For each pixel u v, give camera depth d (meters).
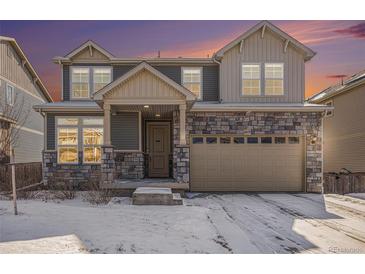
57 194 10.42
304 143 12.20
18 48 18.67
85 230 5.84
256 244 5.64
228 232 6.32
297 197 11.02
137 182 10.70
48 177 12.80
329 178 13.20
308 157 12.12
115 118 12.83
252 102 13.26
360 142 15.74
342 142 17.33
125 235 5.66
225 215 7.97
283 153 12.20
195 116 12.09
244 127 12.13
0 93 16.98
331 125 18.52
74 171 12.84
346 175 13.33
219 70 13.51
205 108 11.84
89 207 8.41
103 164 10.50
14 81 18.78
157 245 5.26
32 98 21.69
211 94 13.85
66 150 13.01
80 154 12.93
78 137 12.99
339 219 7.67
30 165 14.83
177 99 10.59
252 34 13.38
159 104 10.65
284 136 12.21
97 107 12.54
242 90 13.32
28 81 20.95
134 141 12.81
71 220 6.53
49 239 5.27
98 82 14.02
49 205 8.18
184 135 10.73
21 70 19.81
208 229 6.38
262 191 12.11
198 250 5.16
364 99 15.45
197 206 9.05
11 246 4.93
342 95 17.34
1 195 10.48
